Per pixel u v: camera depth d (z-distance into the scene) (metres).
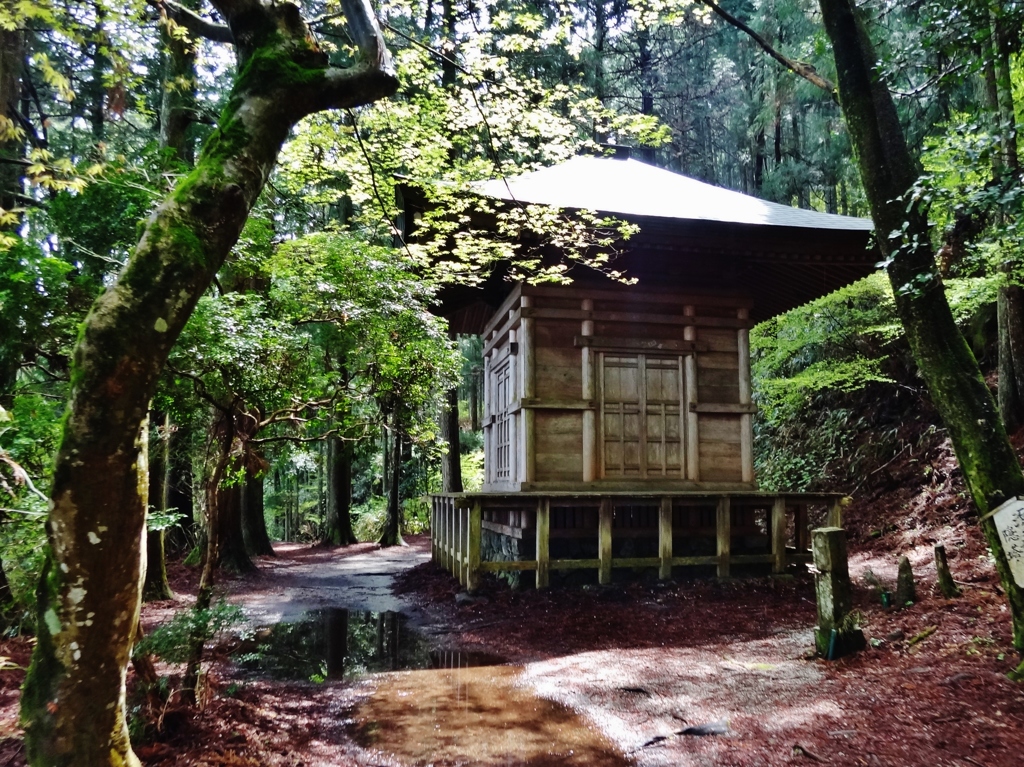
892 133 5.25
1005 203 4.12
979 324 13.44
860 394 15.78
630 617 8.22
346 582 12.70
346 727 4.83
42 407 5.48
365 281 5.98
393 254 6.66
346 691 5.71
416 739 4.58
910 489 12.58
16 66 7.89
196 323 4.44
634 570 9.72
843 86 5.43
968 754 3.69
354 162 8.11
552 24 15.94
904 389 14.63
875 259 9.59
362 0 3.37
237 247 5.95
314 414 6.16
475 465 22.33
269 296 5.98
